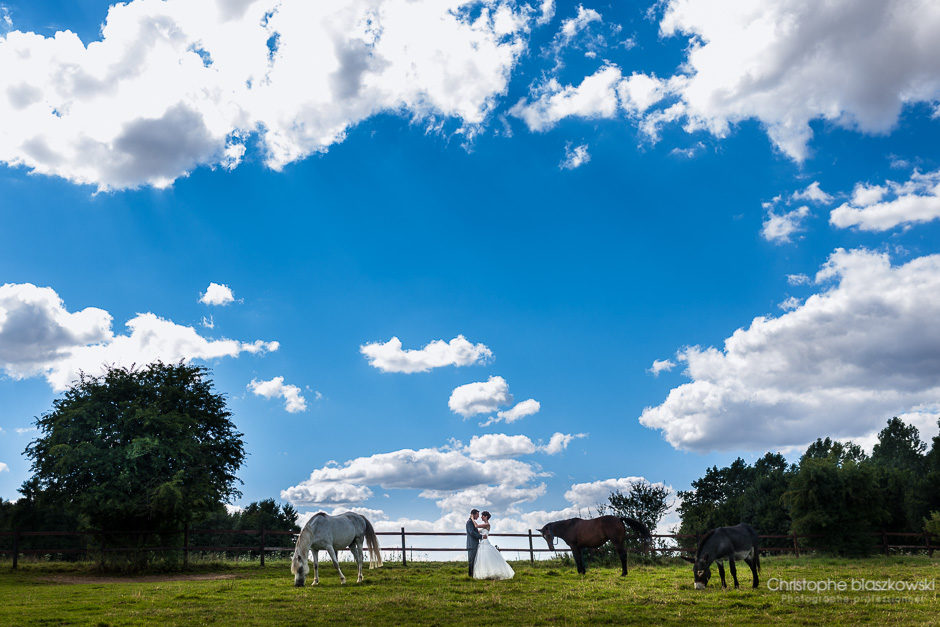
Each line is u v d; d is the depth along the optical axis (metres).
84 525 26.23
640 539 26.50
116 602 15.40
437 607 14.12
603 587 16.97
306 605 14.60
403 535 26.11
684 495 56.03
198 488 25.14
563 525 20.86
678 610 13.45
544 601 14.84
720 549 16.00
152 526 25.30
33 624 12.63
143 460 24.98
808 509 29.00
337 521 19.03
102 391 26.23
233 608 14.33
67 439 24.78
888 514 28.97
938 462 42.56
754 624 11.96
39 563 25.84
